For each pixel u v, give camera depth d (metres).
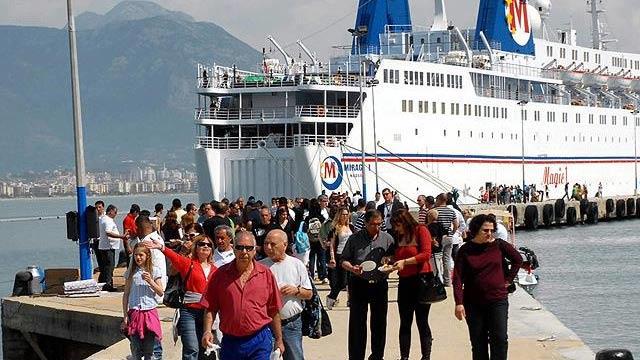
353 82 80.75
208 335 15.20
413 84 85.00
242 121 79.25
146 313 19.33
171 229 31.19
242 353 14.95
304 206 39.41
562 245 81.75
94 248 35.19
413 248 20.62
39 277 34.78
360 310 20.31
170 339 24.53
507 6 104.31
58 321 30.20
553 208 102.44
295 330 17.19
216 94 80.19
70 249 126.75
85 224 33.84
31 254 118.44
